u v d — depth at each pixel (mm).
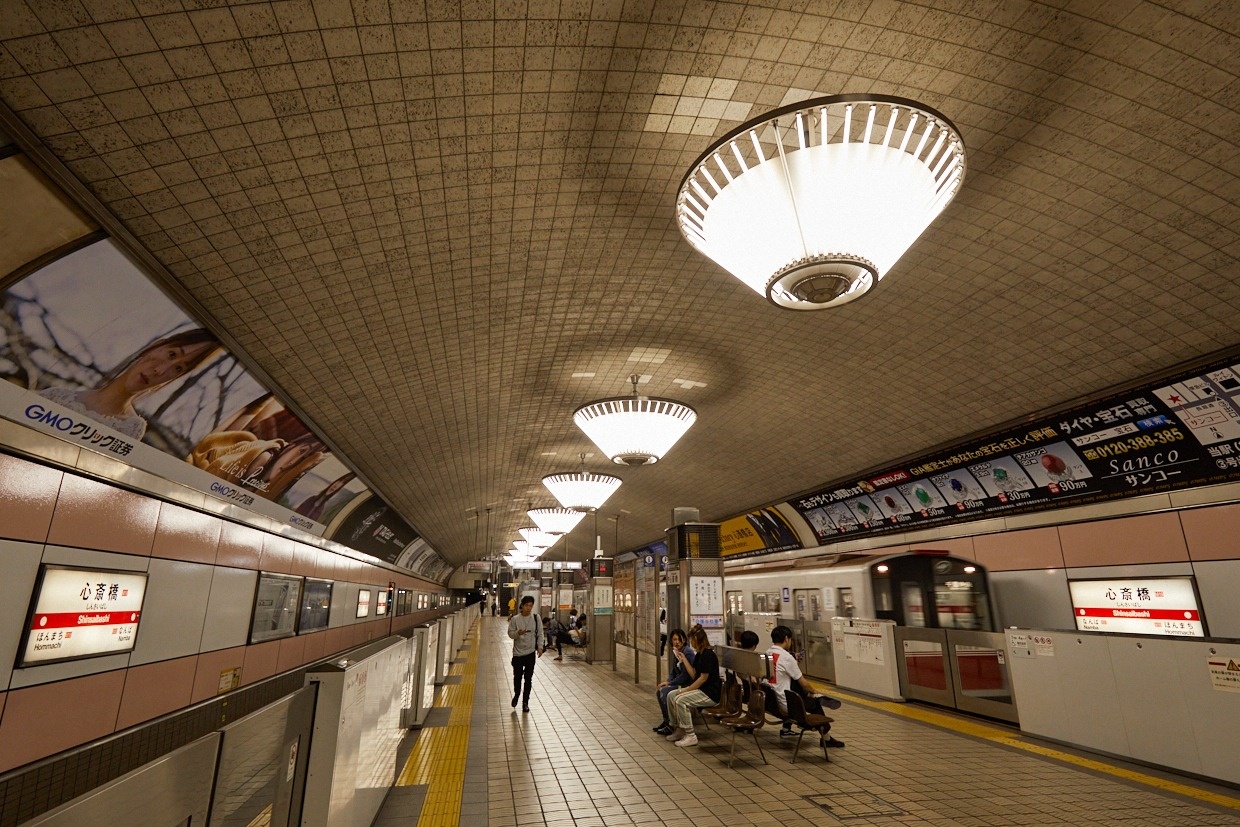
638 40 3760
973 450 10750
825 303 4074
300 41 3406
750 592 17125
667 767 6434
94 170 3758
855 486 13938
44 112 3340
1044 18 3678
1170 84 4051
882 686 10305
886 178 3594
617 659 18016
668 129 4496
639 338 8461
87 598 4727
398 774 6105
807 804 5281
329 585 12664
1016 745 7172
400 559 22812
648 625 20266
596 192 5234
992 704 8328
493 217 5406
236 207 4469
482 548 38594
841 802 5320
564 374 9672
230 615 7574
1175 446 8055
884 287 6996
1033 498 10375
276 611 9344
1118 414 8391
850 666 11266
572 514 17484
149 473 5711
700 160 3785
